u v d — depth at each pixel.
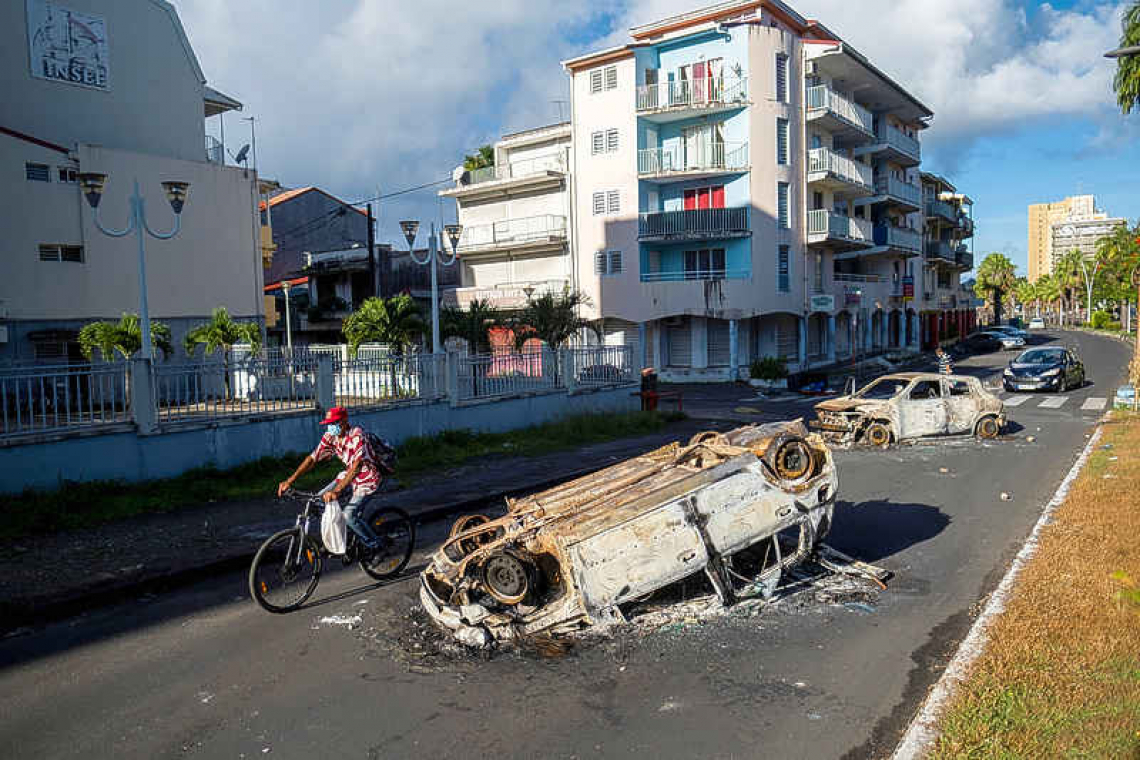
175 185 12.80
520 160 40.44
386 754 4.11
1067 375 24.08
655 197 35.47
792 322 37.53
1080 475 10.52
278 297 45.09
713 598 6.21
